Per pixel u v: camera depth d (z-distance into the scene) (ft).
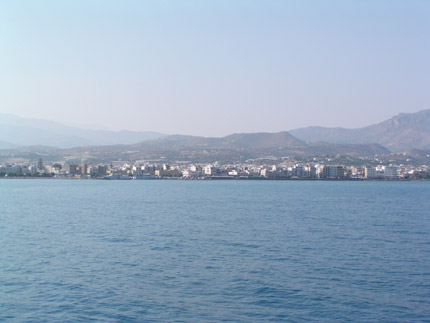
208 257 290.35
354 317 195.42
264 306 205.46
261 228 413.39
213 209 592.60
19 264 270.05
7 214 524.52
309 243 340.39
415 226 440.86
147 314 196.34
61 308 202.08
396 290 228.22
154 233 380.78
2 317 193.06
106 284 232.53
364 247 328.29
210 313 197.67
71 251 306.14
